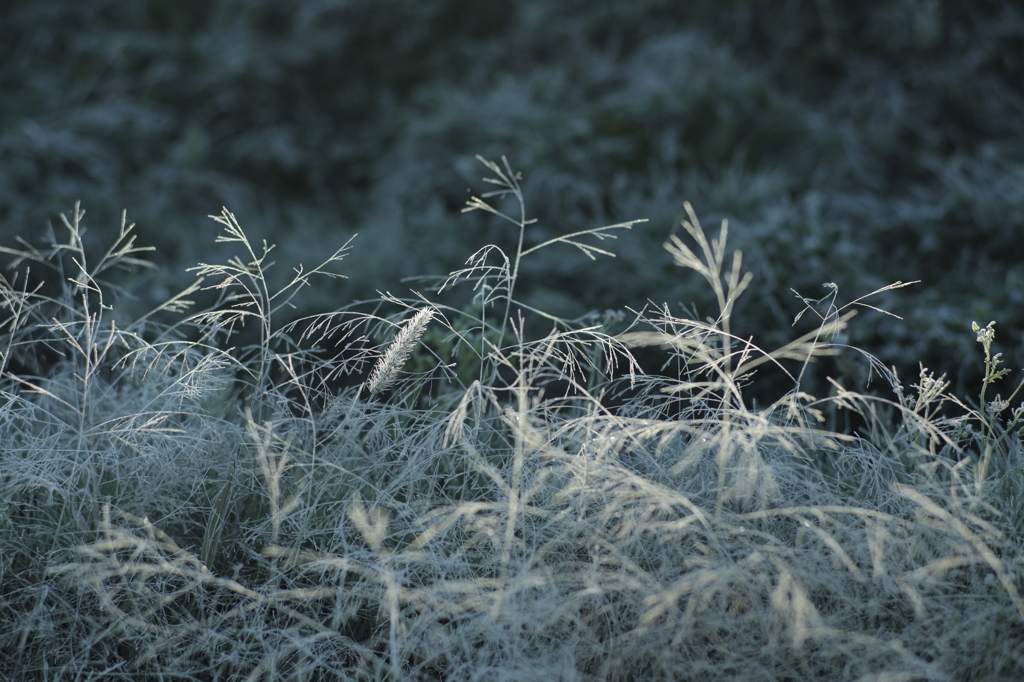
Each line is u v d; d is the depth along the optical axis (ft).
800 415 6.21
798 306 11.05
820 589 5.35
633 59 20.02
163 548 5.60
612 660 5.08
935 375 9.66
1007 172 15.29
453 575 5.70
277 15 22.79
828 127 17.40
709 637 5.16
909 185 16.51
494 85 20.94
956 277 12.25
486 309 12.19
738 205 14.29
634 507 5.66
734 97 17.34
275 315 12.12
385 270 13.64
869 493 6.20
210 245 15.94
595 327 6.25
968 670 5.02
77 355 7.86
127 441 6.12
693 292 11.75
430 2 22.33
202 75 20.93
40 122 19.01
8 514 5.88
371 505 6.06
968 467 6.43
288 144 20.10
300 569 5.76
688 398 6.32
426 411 6.32
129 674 5.34
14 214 15.93
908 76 18.66
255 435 5.69
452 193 16.70
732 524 5.60
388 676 5.35
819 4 19.85
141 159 18.88
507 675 4.79
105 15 22.29
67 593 5.65
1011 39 18.62
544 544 5.62
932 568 5.27
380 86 21.89
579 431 6.21
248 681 5.19
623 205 15.12
